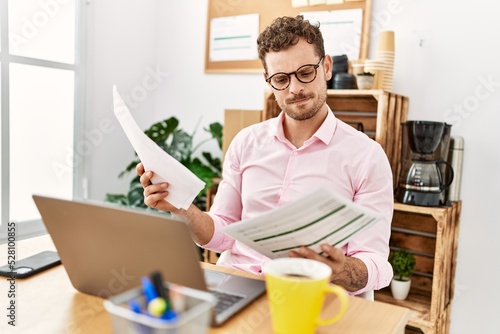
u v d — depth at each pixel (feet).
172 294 1.93
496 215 5.91
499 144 5.84
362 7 6.61
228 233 2.57
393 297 5.99
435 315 5.32
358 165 3.92
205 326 1.90
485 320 6.09
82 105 7.62
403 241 6.48
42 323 2.24
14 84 6.72
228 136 6.85
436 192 5.37
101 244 2.30
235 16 7.84
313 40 3.74
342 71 6.29
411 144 5.42
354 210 2.27
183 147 7.75
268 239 2.58
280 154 4.22
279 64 3.75
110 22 7.93
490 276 6.01
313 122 4.11
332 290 2.04
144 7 8.58
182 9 8.54
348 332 2.16
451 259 5.92
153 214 2.06
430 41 6.20
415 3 6.26
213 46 8.13
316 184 3.99
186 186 3.14
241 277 2.85
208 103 8.37
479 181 6.00
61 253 2.50
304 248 2.59
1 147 6.54
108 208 2.16
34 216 7.19
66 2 7.28
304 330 2.02
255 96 7.79
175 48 8.71
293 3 7.22
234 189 4.49
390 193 3.82
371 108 6.53
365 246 3.50
